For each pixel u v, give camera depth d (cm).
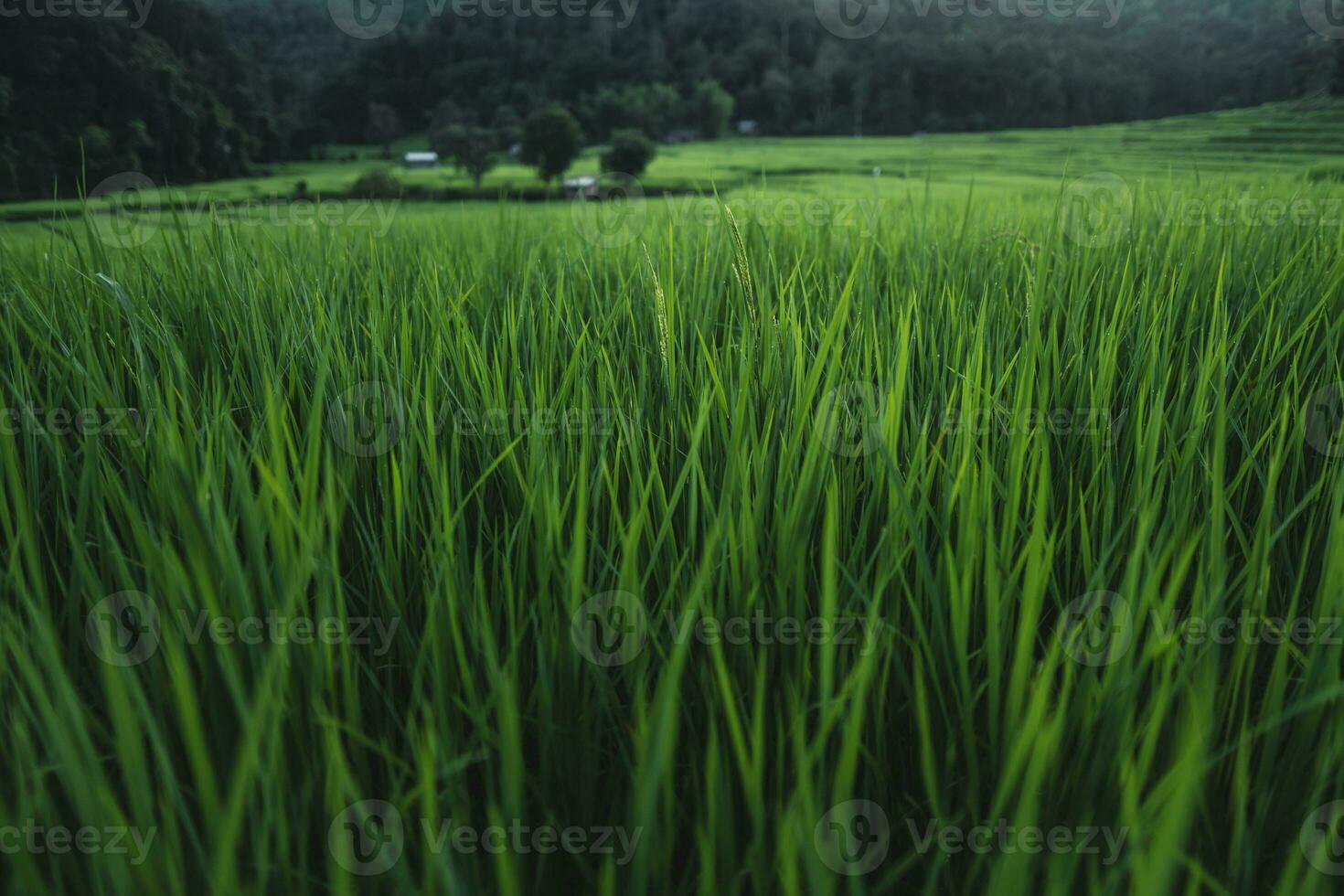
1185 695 113
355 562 157
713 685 120
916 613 117
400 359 211
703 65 13150
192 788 115
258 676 110
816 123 12456
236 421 199
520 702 127
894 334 247
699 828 98
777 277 265
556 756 116
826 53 13062
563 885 112
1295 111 6556
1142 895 78
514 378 191
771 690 125
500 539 155
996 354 225
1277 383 214
